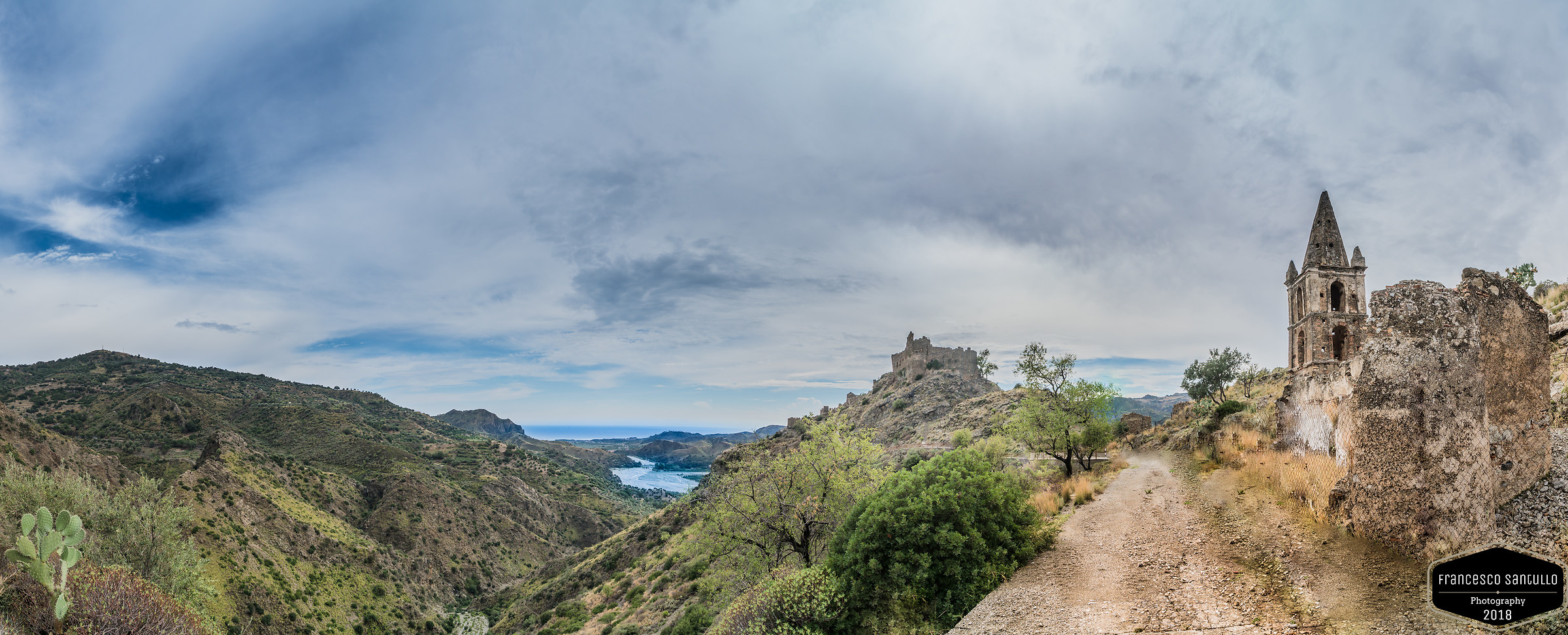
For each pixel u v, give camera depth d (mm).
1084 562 14375
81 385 181750
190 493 68438
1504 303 10625
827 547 22766
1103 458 35469
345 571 75750
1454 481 9727
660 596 51562
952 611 13258
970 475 16156
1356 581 9984
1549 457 10367
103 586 7309
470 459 183500
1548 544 8453
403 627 72625
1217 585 11484
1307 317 39906
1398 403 10602
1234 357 44094
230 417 168375
